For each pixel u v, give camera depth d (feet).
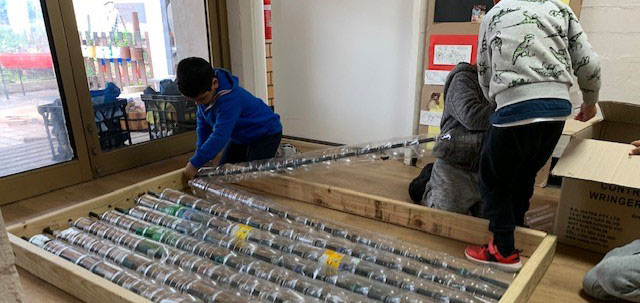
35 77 7.71
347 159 6.36
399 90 9.46
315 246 4.85
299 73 10.84
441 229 5.42
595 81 4.38
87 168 8.28
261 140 7.25
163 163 9.48
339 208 6.25
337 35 9.94
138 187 6.40
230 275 4.32
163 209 5.90
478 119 4.99
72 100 7.86
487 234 5.07
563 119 4.06
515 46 4.00
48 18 7.35
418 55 8.53
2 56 7.64
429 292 3.98
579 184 5.03
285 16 10.53
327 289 4.05
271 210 5.89
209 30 10.41
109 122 8.92
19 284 1.77
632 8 6.76
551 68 3.98
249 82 11.04
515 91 3.98
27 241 4.89
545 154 4.58
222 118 6.41
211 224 5.40
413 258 4.65
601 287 4.08
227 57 10.90
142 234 5.25
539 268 4.23
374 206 5.91
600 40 7.15
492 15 4.30
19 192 7.32
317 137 11.14
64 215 5.62
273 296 3.93
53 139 8.09
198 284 4.12
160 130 10.00
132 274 4.37
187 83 5.88
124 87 9.21
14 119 7.95
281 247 4.80
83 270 4.13
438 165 5.82
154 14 9.68
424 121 8.80
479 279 4.30
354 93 10.14
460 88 5.18
